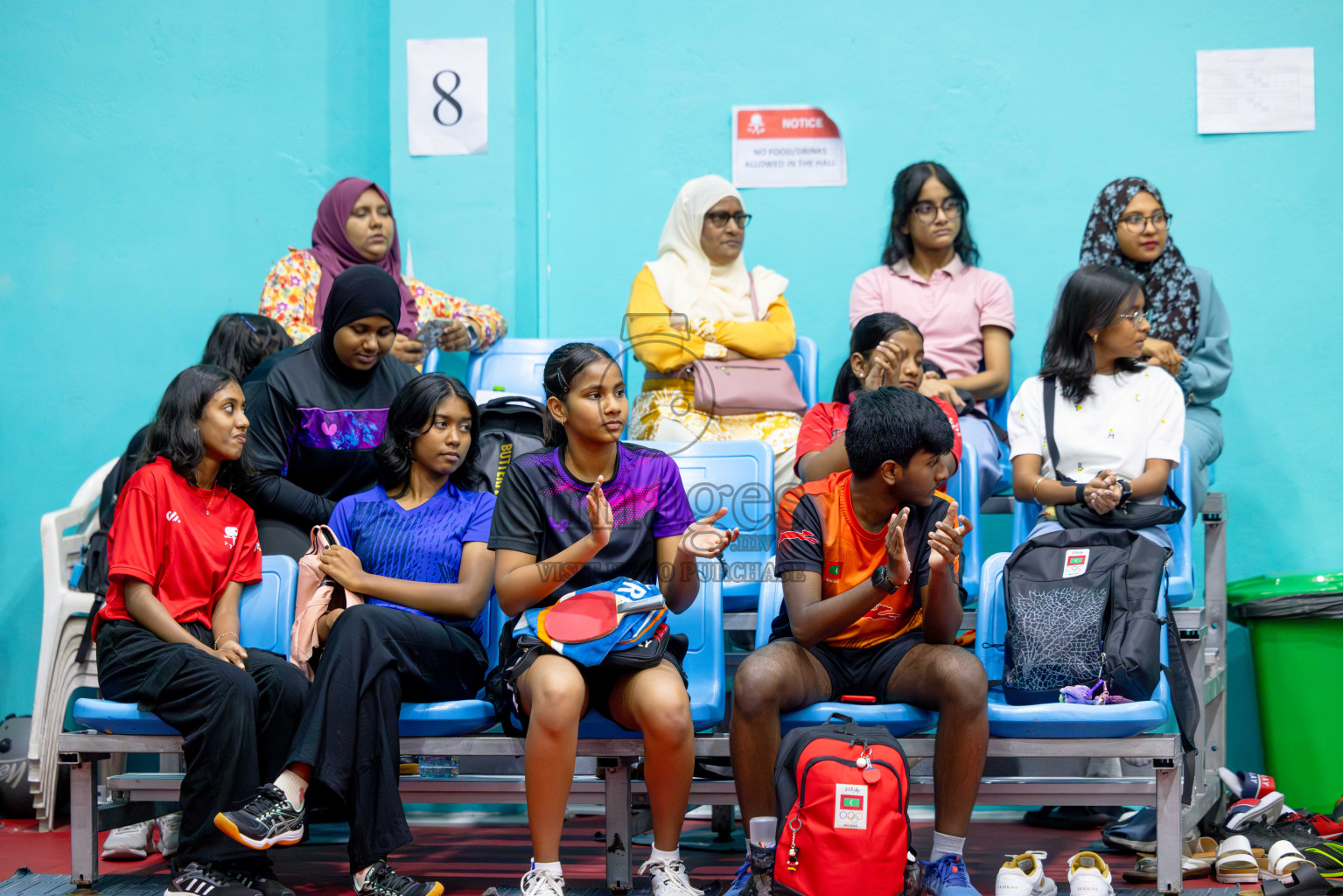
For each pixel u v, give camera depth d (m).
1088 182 7.23
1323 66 7.04
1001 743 4.43
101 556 6.19
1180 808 4.48
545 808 4.20
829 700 4.61
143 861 5.46
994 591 4.97
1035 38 7.25
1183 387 6.46
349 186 6.99
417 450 5.03
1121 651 4.45
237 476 5.28
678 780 4.26
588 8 7.58
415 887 4.33
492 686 4.60
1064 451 5.54
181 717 4.52
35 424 7.84
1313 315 7.05
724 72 7.48
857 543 4.66
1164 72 7.17
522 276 7.38
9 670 7.74
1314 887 4.51
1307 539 7.04
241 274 7.76
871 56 7.38
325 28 7.70
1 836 6.09
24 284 7.88
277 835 4.23
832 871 3.95
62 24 7.88
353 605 4.71
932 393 6.08
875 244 7.37
